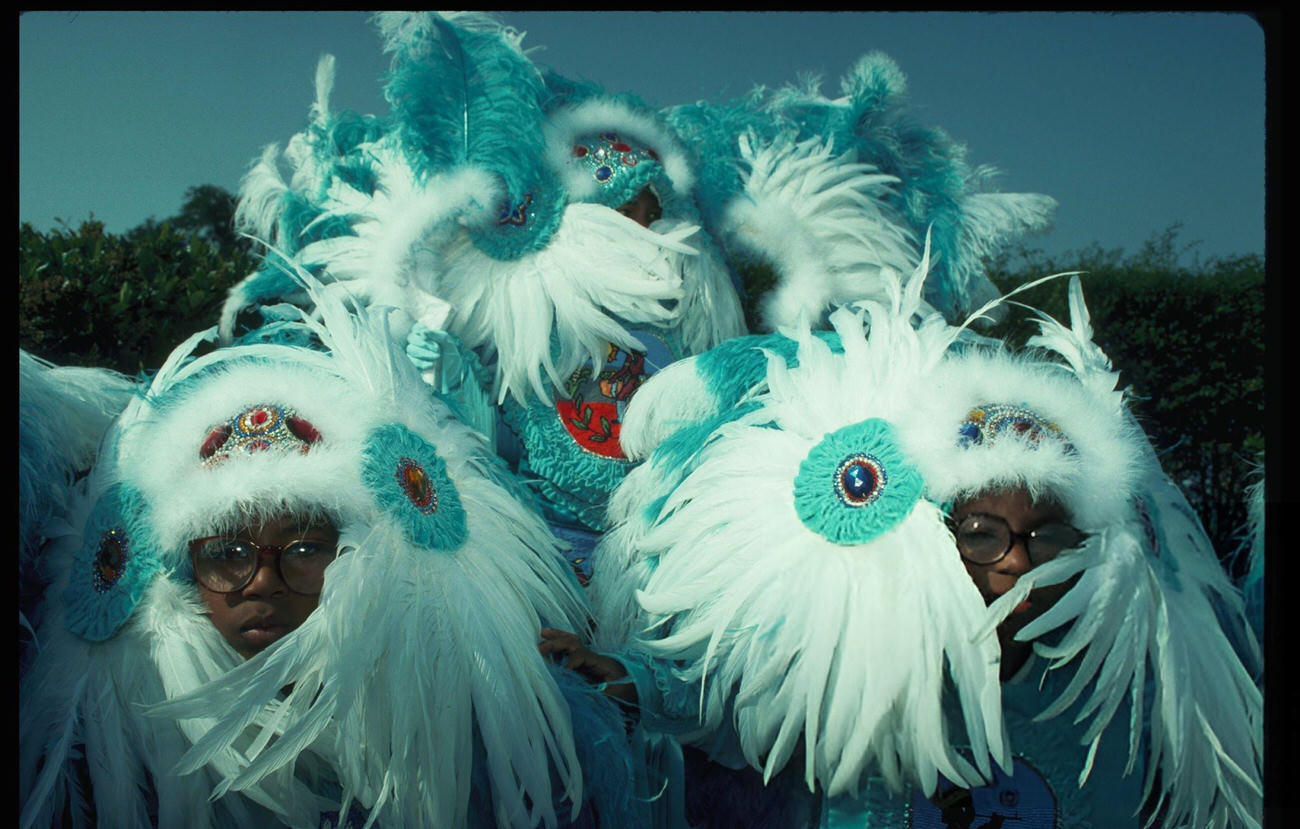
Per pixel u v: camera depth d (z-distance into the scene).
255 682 1.46
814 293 2.73
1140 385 4.45
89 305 3.11
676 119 2.86
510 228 2.44
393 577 1.55
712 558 1.69
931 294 2.91
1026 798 1.63
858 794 1.63
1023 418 1.59
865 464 1.61
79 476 1.77
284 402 1.61
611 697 1.81
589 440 2.45
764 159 2.84
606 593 2.05
